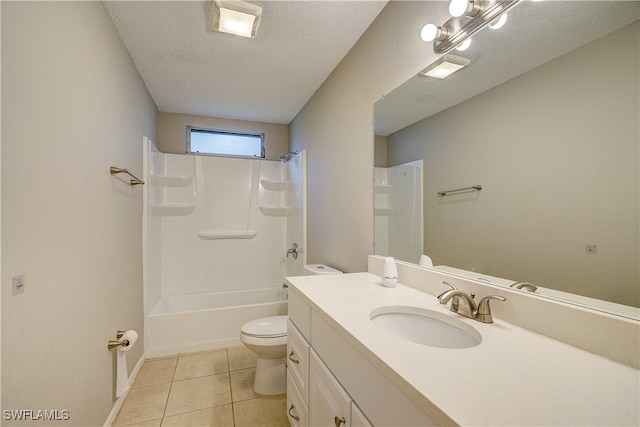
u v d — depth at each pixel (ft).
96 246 4.47
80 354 3.91
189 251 10.54
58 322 3.36
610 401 1.74
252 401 5.76
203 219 10.73
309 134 9.33
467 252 3.78
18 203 2.69
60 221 3.42
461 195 3.88
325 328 3.40
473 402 1.70
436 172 4.29
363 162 6.01
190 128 11.00
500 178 3.36
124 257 5.97
